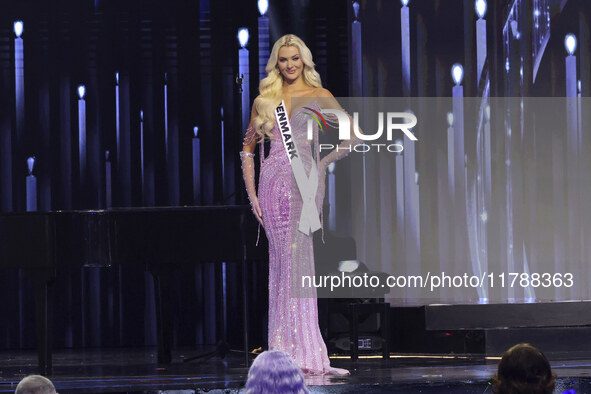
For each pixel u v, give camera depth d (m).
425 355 20.23
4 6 25.53
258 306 25.58
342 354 20.09
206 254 19.25
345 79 25.25
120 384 16.20
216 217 19.28
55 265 18.30
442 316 19.52
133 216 19.09
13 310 25.59
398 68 24.89
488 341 19.91
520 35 24.53
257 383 7.82
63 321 25.52
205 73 25.62
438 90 24.73
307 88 16.84
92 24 25.69
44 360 18.11
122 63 25.64
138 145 25.59
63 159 25.56
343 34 25.30
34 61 25.58
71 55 25.61
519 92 24.48
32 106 25.56
